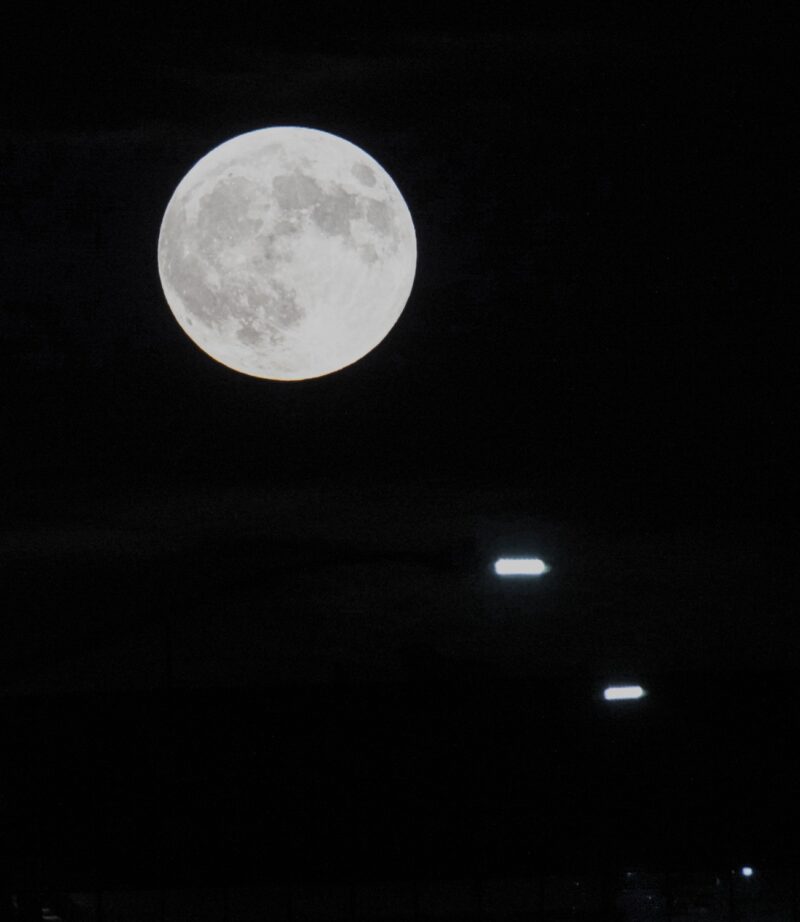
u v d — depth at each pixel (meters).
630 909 50.72
